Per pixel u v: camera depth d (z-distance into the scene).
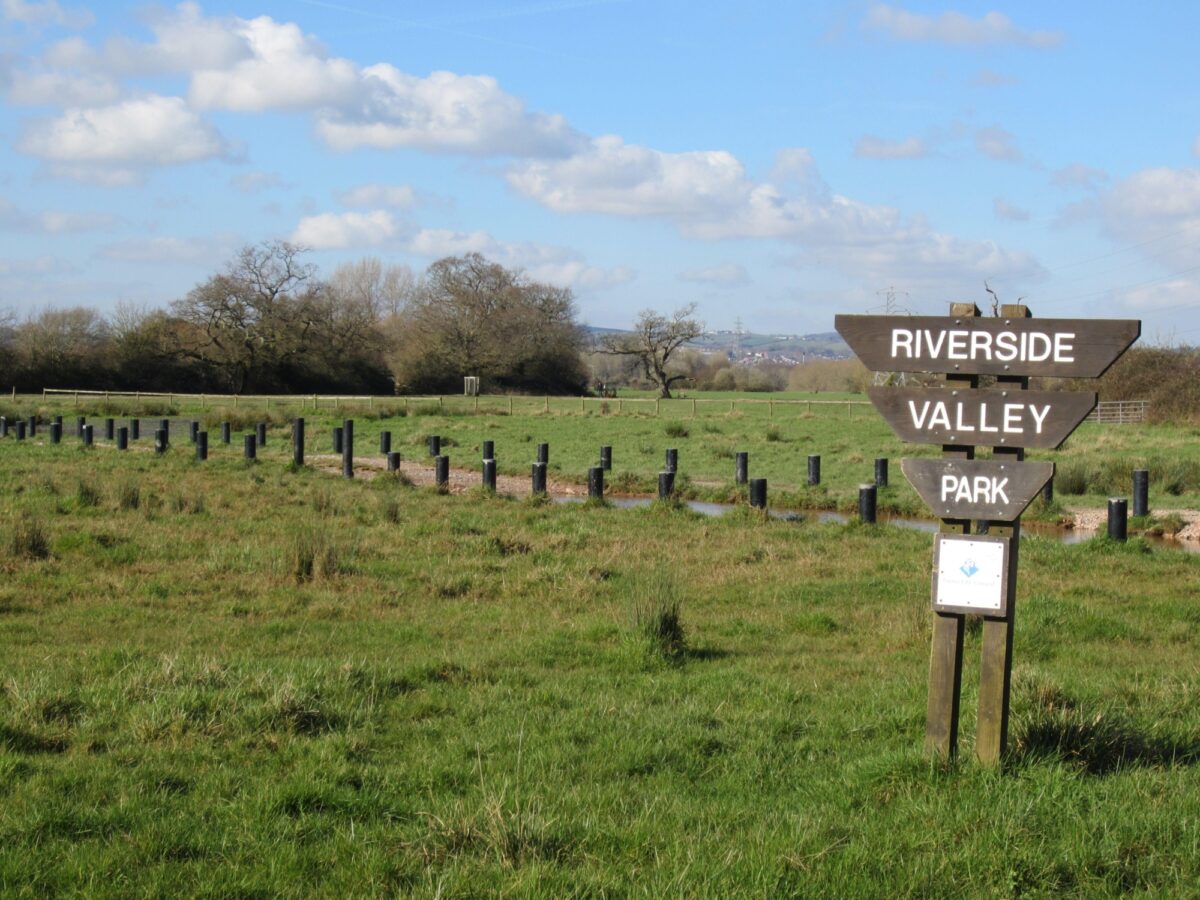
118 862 4.84
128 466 28.09
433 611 12.19
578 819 5.36
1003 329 6.02
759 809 5.70
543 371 100.12
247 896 4.58
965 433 6.07
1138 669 9.44
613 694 8.46
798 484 28.92
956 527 6.13
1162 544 20.56
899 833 5.15
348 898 4.54
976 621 10.70
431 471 31.66
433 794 5.86
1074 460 32.91
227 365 83.31
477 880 4.67
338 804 5.65
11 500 20.06
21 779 5.95
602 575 14.44
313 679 8.14
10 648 9.79
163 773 6.10
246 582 13.28
